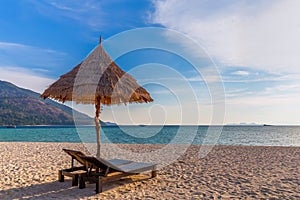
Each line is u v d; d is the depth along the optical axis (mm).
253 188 5078
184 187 5191
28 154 10312
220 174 6426
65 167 7355
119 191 4891
